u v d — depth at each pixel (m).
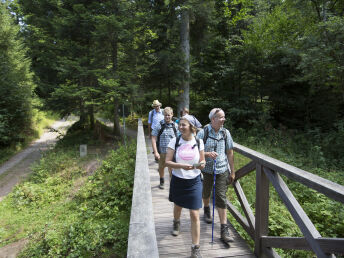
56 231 5.08
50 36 16.39
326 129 12.10
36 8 17.16
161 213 3.66
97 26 11.68
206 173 3.03
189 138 2.52
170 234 3.07
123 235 4.27
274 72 13.41
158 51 14.05
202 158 2.55
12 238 5.84
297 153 9.36
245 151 2.92
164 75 13.87
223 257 2.58
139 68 13.62
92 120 17.94
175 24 12.73
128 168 6.91
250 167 2.88
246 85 14.79
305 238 1.83
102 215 5.41
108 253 3.97
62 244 4.50
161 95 16.48
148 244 1.28
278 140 10.68
